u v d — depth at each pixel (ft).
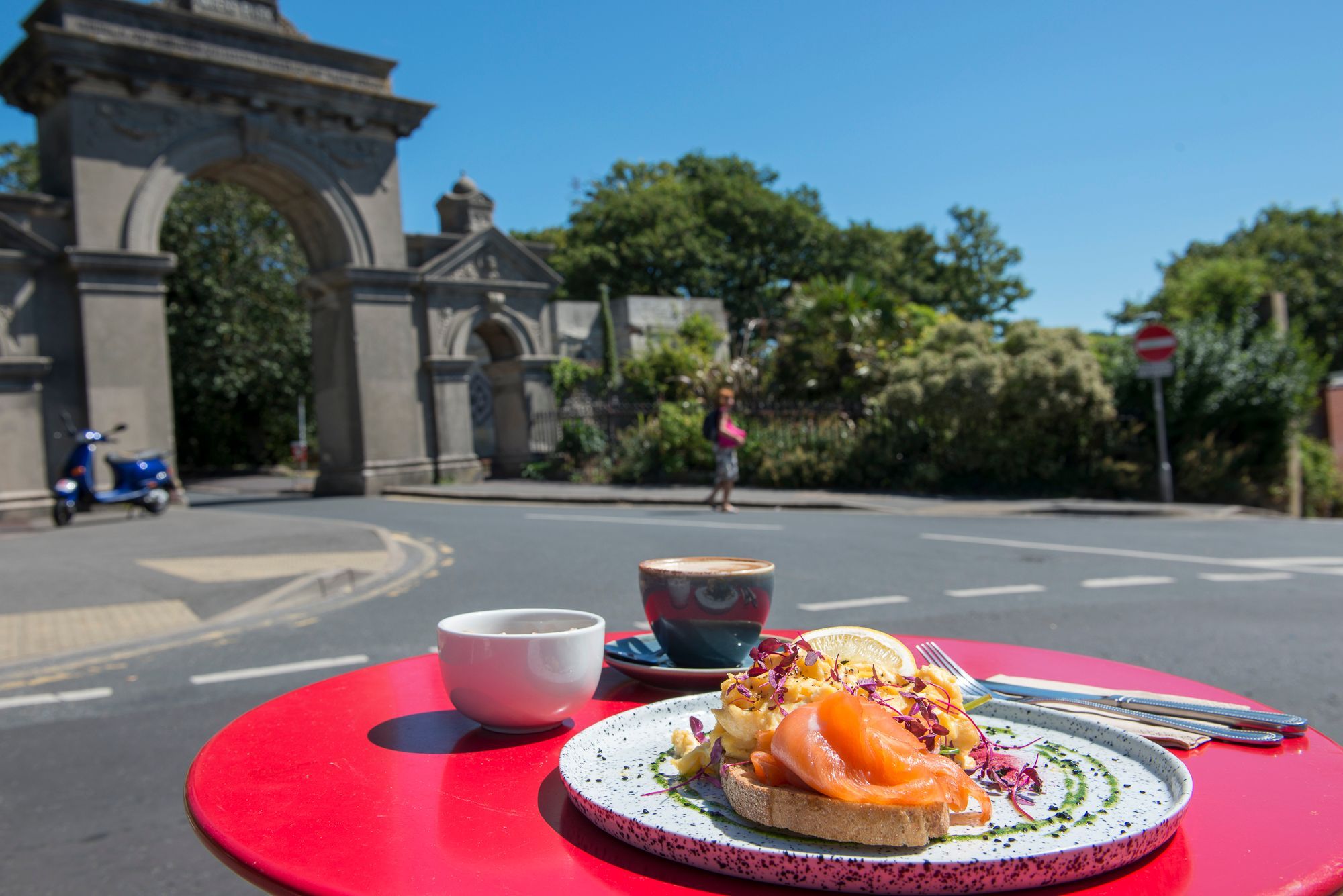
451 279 66.80
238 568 28.86
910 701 3.43
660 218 140.67
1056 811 3.23
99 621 22.30
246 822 3.64
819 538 33.94
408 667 6.63
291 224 66.13
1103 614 20.86
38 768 13.28
